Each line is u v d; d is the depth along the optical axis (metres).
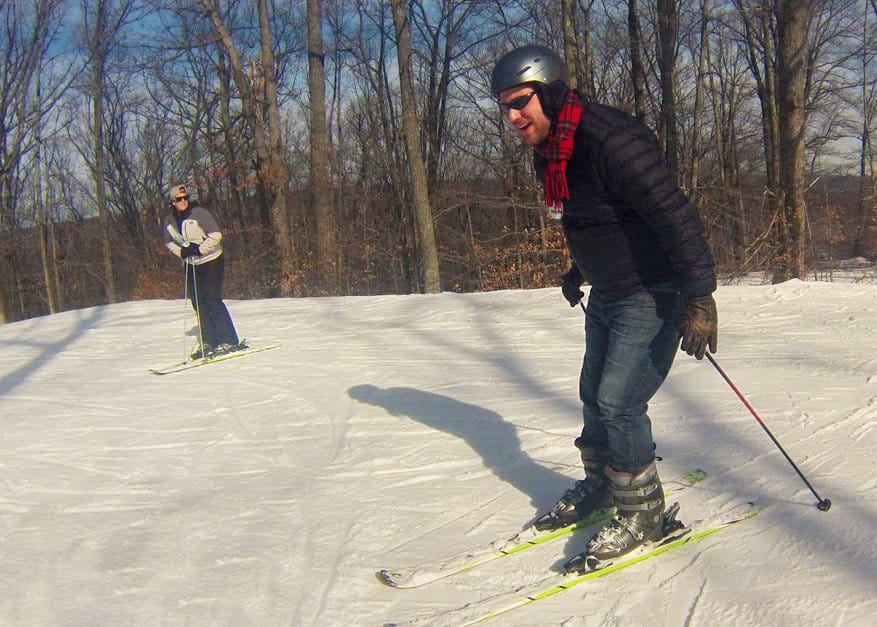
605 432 3.05
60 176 34.41
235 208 27.94
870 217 17.14
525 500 3.53
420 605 2.71
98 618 2.77
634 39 20.25
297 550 3.23
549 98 2.54
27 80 27.62
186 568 3.14
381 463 4.21
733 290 8.48
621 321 2.73
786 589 2.54
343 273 21.83
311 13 19.98
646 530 2.84
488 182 23.02
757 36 23.53
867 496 3.16
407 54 16.91
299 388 6.08
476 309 8.89
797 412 4.36
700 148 25.86
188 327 9.66
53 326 10.45
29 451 4.90
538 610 2.59
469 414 4.94
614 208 2.61
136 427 5.33
